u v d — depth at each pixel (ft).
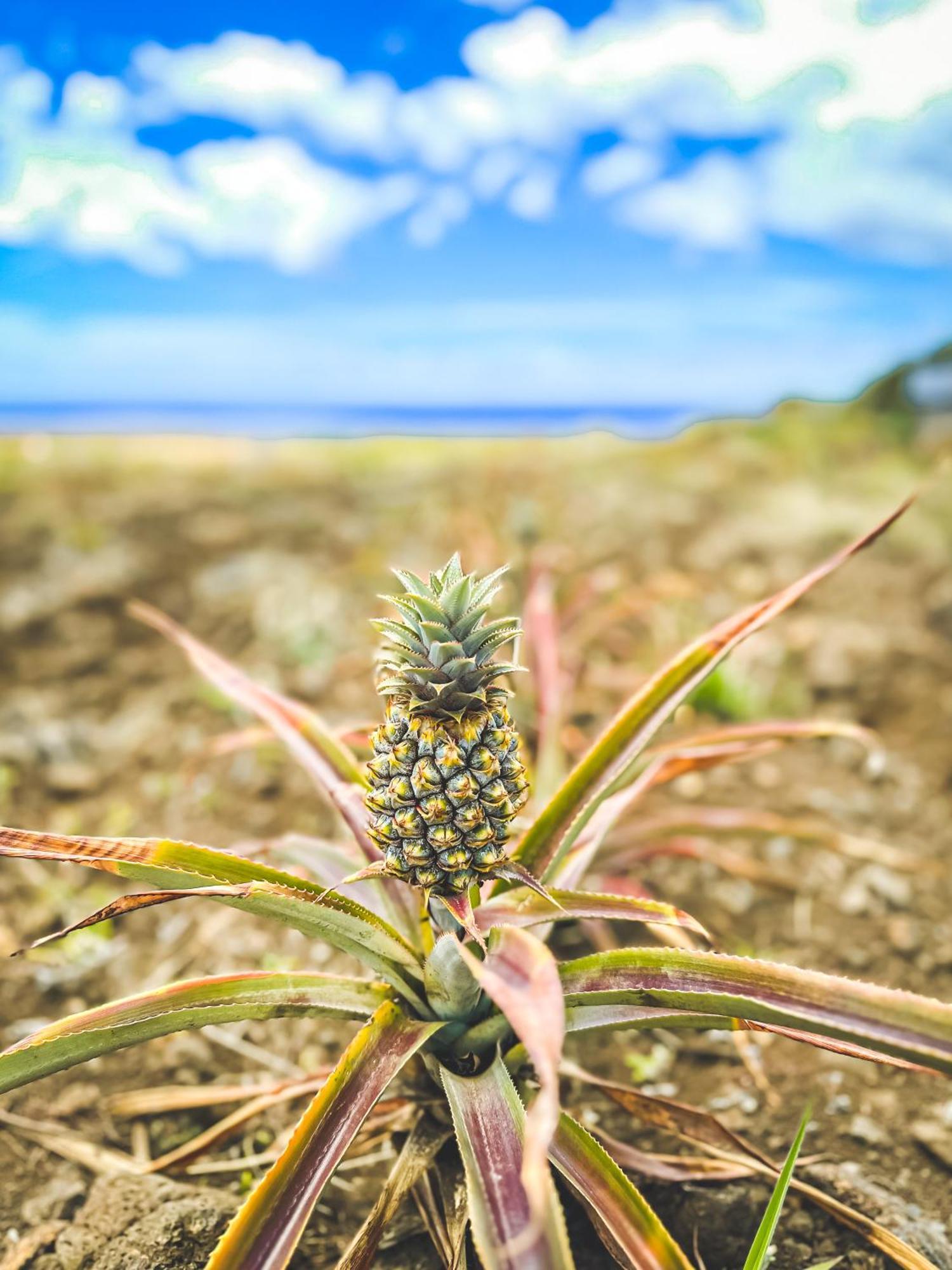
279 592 6.24
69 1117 2.63
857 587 6.33
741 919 3.34
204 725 4.72
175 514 8.06
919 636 5.53
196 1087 2.68
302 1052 2.84
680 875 3.55
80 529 7.49
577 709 4.50
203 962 3.18
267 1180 1.63
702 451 10.69
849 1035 1.55
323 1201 2.33
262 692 2.48
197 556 7.04
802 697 4.89
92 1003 3.03
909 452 9.72
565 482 9.18
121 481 9.37
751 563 6.84
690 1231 2.18
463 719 1.81
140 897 1.67
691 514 8.02
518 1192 1.60
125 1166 2.47
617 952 1.82
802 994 1.62
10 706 4.83
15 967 3.16
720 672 4.46
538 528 4.46
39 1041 1.68
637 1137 2.49
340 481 9.50
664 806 4.00
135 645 5.62
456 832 1.77
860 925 3.30
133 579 6.43
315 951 3.20
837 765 4.35
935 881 3.53
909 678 4.99
